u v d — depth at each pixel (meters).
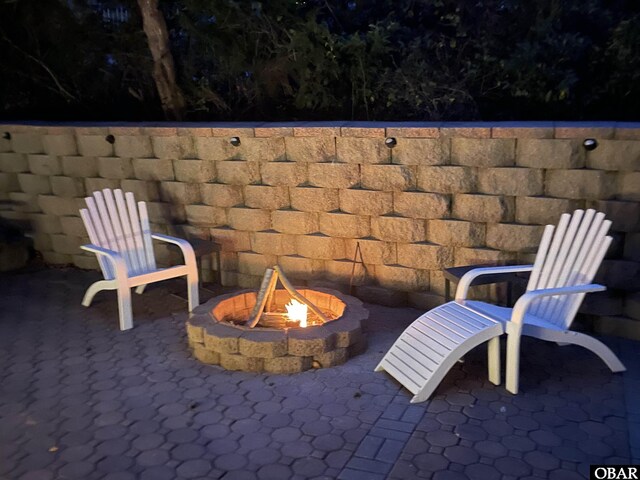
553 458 3.11
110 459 3.22
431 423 3.45
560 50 5.89
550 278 4.11
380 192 5.04
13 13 7.37
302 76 6.75
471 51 6.49
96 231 5.12
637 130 4.16
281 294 4.84
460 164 4.74
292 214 5.41
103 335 4.84
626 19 5.93
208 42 6.85
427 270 5.04
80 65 7.65
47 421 3.60
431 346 3.83
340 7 6.98
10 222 6.88
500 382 3.87
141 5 6.75
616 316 4.49
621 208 4.32
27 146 6.54
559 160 4.43
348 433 3.38
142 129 5.89
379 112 6.75
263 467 3.11
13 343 4.72
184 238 5.96
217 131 5.54
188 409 3.68
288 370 4.08
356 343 4.29
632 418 3.46
